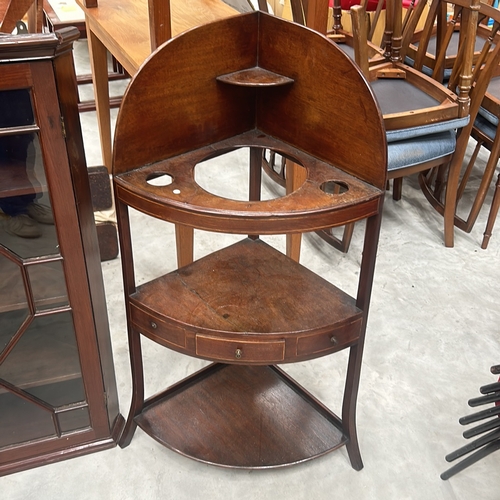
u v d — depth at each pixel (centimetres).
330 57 109
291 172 184
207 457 140
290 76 120
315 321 121
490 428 129
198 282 134
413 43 268
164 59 110
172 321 121
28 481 141
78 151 112
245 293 130
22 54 94
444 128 193
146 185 111
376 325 189
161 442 143
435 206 244
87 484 140
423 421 158
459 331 188
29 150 105
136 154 115
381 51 227
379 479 143
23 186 108
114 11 213
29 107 101
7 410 136
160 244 225
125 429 149
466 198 259
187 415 151
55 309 125
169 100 115
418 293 204
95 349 133
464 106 193
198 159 122
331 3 294
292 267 141
